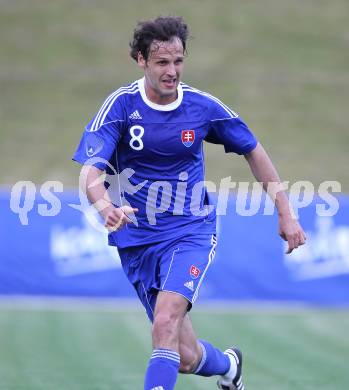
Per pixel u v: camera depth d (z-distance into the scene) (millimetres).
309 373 23625
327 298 41938
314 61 83938
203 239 17016
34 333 31797
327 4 93938
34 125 72500
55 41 85062
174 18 16422
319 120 74438
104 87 78375
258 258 41844
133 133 16781
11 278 41625
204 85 78250
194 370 17594
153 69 16281
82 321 35344
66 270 41750
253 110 75188
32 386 21516
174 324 15969
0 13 89000
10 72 80125
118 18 89125
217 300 41656
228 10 91062
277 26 89250
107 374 23359
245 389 21219
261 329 33625
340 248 42219
